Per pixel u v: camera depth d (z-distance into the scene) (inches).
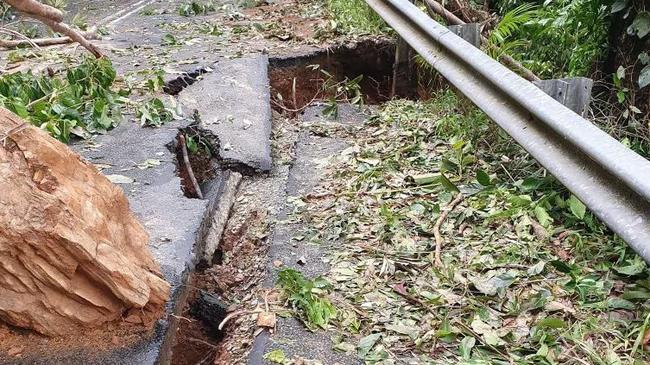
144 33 269.9
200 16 306.8
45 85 170.7
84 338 82.9
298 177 143.1
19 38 235.6
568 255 106.0
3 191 74.0
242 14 300.8
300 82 234.8
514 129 112.5
